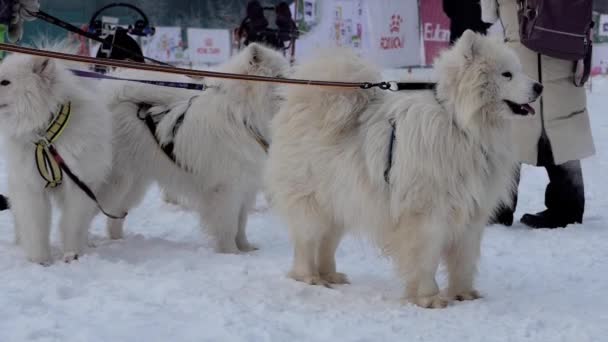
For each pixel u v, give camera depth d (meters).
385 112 4.04
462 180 3.83
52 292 3.96
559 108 6.06
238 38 11.54
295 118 4.32
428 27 11.52
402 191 3.85
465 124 3.77
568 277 4.69
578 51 5.87
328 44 4.59
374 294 4.29
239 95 5.42
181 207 7.09
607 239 5.73
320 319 3.70
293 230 4.46
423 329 3.57
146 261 4.93
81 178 4.90
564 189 6.20
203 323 3.52
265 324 3.53
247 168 5.45
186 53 13.64
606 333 3.52
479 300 4.13
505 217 6.28
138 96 5.67
